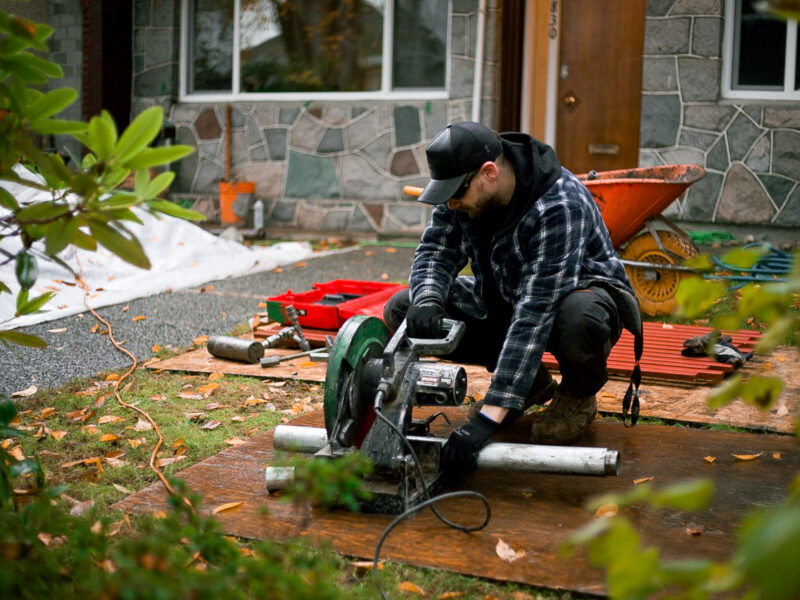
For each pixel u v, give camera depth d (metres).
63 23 10.59
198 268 7.29
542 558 2.44
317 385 4.32
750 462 3.18
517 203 2.91
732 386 1.28
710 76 8.43
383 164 9.77
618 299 3.11
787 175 8.29
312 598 1.63
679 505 0.98
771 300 1.15
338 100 9.91
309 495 1.91
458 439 2.75
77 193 1.74
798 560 0.75
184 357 4.79
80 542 1.97
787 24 8.22
